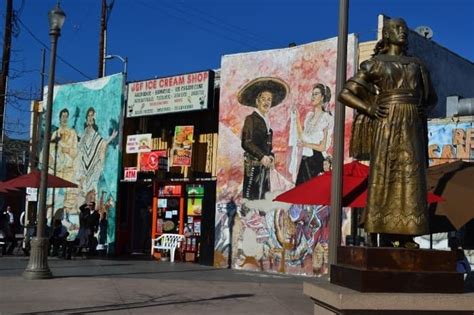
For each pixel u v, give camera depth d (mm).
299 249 17969
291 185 18406
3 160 27766
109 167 23922
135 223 24031
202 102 21047
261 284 14727
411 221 6020
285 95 18906
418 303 5613
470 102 16453
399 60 6305
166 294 12484
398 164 6129
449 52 20078
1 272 15820
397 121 6156
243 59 19953
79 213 23906
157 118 23531
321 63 18172
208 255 20000
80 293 12258
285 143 18719
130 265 19047
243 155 19609
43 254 14656
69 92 26156
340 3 10164
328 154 17703
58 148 26312
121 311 10297
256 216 19062
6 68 22719
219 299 11984
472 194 9250
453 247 12977
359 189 10211
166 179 22000
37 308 10383
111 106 24156
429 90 6402
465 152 15914
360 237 15094
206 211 20359
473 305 5652
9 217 22344
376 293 5664
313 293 6406
